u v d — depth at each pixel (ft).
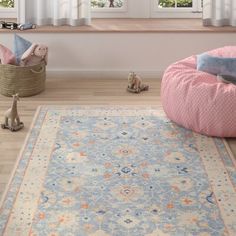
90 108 21.30
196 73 19.97
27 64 22.43
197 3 26.23
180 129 19.63
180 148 18.45
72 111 21.01
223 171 17.22
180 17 26.40
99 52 24.35
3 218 15.11
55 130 19.52
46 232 14.69
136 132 19.44
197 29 24.13
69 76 24.57
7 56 22.13
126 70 24.58
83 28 24.22
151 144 18.69
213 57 20.74
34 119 20.30
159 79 24.56
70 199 15.92
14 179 16.72
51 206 15.61
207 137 19.12
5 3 26.13
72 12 24.30
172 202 15.81
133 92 22.88
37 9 24.34
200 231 14.75
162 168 17.37
